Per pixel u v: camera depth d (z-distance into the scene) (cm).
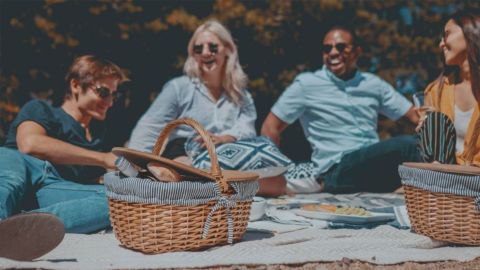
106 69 459
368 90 621
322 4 948
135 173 350
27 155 420
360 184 593
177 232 334
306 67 977
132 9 926
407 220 411
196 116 559
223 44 561
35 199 419
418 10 1015
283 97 630
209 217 338
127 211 337
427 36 1018
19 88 936
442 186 357
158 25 915
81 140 456
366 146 591
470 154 388
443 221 359
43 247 315
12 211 386
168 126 361
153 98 957
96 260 324
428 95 446
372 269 321
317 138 621
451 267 328
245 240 367
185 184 330
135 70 951
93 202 393
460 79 433
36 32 923
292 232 389
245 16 927
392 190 598
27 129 434
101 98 454
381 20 997
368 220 411
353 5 986
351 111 614
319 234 383
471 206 355
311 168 611
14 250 310
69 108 461
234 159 508
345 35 614
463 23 423
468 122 422
